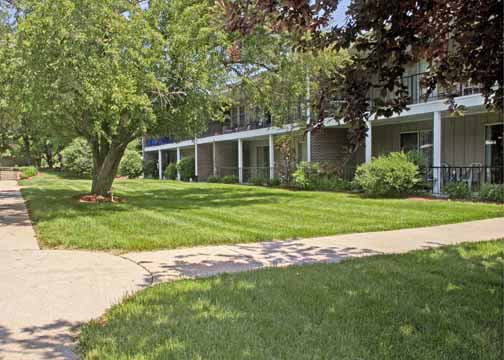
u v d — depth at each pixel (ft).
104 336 10.85
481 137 46.88
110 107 32.50
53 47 29.27
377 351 9.95
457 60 10.63
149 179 106.32
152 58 34.06
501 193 38.99
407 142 56.08
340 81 9.86
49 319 12.44
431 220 29.96
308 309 12.62
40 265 18.67
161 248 22.07
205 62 37.70
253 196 50.88
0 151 145.28
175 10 37.93
